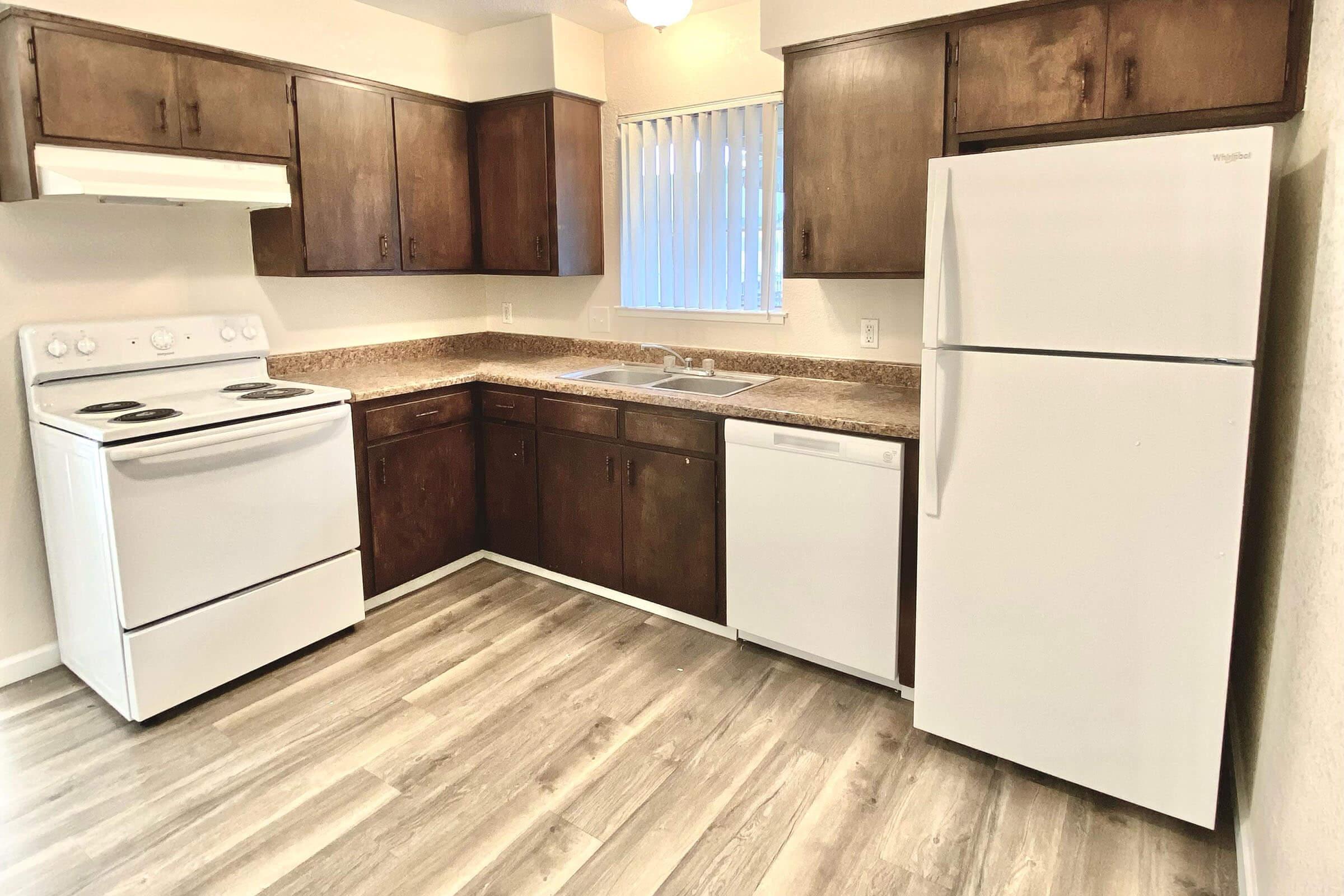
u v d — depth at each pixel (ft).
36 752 7.40
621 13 10.73
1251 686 6.57
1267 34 6.35
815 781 7.02
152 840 6.30
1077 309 5.90
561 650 9.35
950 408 6.52
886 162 8.36
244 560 8.45
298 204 9.83
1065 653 6.40
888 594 7.92
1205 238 5.41
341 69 10.19
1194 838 6.28
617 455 9.99
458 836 6.37
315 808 6.68
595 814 6.63
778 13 8.79
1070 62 7.19
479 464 11.60
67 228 8.59
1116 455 5.93
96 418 7.81
